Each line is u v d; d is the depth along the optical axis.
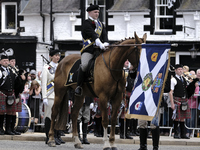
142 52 11.12
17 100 16.11
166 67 10.87
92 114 16.84
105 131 11.95
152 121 11.55
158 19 26.47
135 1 26.73
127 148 13.77
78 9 27.16
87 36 12.45
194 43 25.72
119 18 26.62
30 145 13.70
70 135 16.69
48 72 14.39
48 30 27.42
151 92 10.92
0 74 15.59
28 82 18.86
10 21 28.19
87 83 12.47
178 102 16.59
